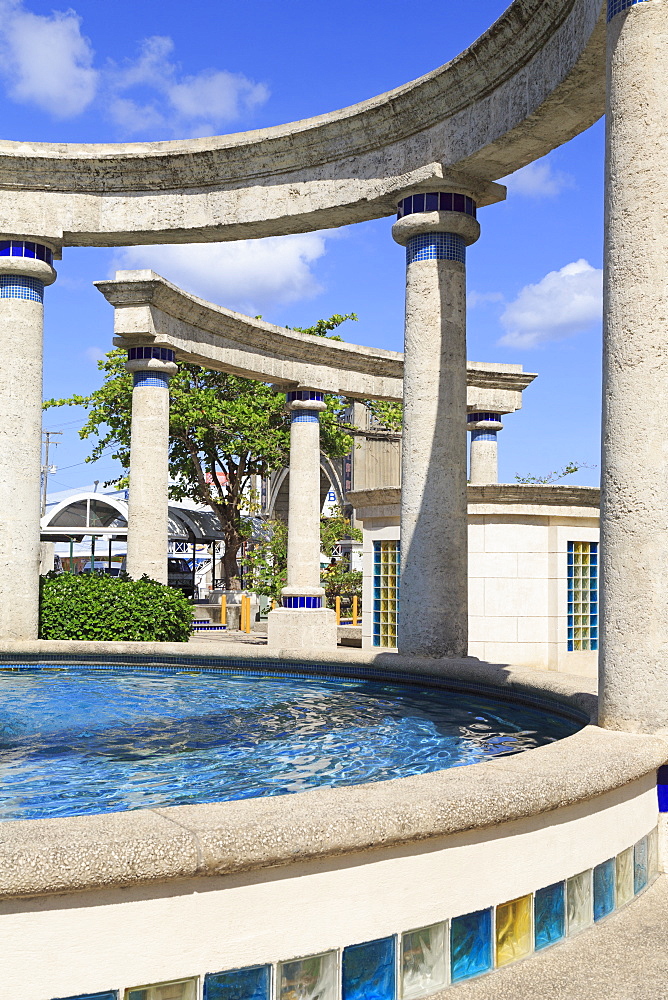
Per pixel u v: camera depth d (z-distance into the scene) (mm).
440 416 9516
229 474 28047
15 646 11031
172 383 25734
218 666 10562
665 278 5172
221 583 32531
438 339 9602
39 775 5695
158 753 6340
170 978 2941
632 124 5301
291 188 11164
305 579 16328
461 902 3529
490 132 9133
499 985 3473
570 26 7805
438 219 9609
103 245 12453
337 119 10383
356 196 10523
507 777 3824
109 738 6879
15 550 11367
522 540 13016
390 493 13664
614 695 5230
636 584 5160
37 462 11703
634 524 5184
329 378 17000
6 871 2727
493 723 7414
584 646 13352
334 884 3227
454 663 8766
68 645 10992
